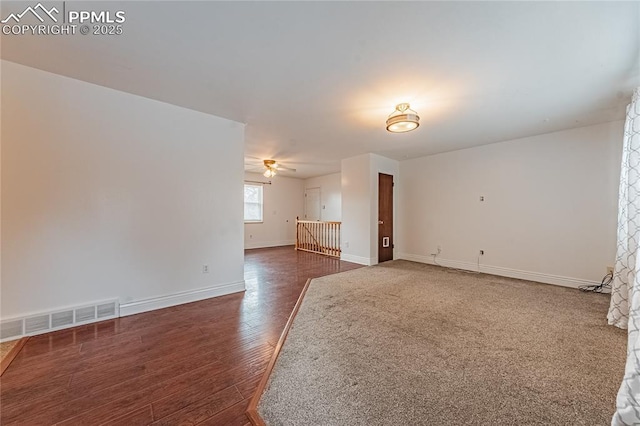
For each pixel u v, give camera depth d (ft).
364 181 17.62
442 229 17.24
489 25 5.50
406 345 6.81
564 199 12.42
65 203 7.78
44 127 7.47
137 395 4.96
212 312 9.15
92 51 6.51
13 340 6.99
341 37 5.93
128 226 8.86
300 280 13.44
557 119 10.95
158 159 9.46
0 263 6.90
